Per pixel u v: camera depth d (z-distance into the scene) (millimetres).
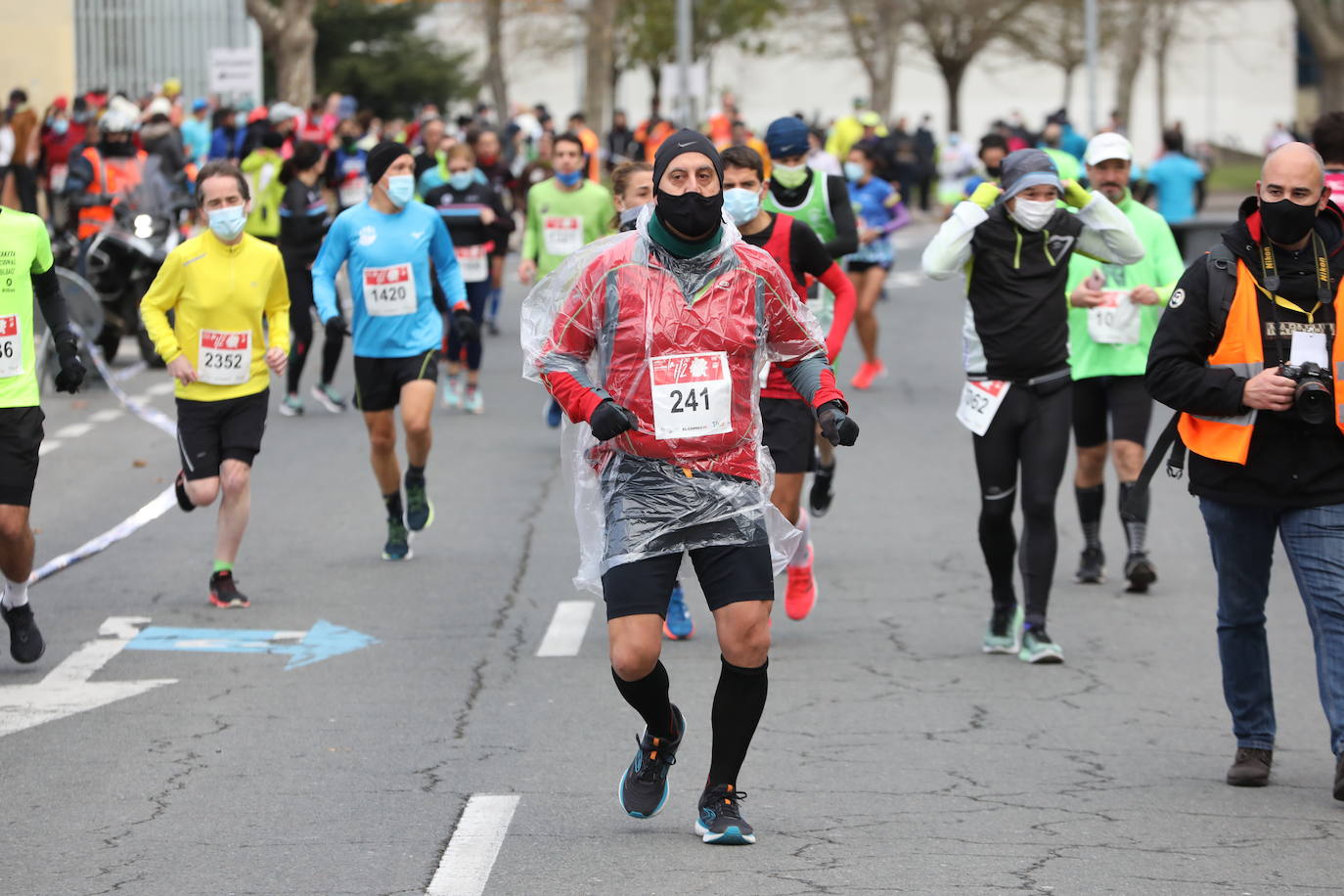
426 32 97875
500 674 13758
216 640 14852
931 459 24078
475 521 19938
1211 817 10336
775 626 15500
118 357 34906
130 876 9320
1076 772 11297
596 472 9773
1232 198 83750
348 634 15062
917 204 87500
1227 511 10828
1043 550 14094
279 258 15711
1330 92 68250
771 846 9805
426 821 10250
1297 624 15609
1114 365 16438
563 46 96500
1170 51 115875
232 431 15867
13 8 60250
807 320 9773
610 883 9180
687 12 57656
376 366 17484
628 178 15133
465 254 28031
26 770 11312
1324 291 10531
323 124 55438
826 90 125812
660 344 9484
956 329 39719
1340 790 10508
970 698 13109
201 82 62156
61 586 16953
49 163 47438
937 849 9734
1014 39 103375
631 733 12133
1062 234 13789
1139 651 14570
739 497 9547
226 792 10820
